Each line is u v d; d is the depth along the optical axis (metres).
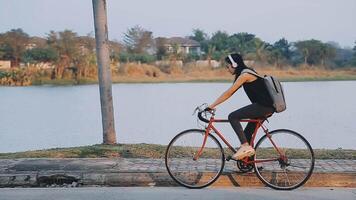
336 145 16.52
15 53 73.88
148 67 73.75
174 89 53.12
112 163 8.87
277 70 80.12
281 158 7.74
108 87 10.81
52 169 8.40
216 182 7.99
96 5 10.65
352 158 9.28
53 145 17.20
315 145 16.47
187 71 76.25
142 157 9.67
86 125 23.20
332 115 25.83
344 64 85.25
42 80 64.62
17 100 39.78
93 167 8.52
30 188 7.91
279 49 87.00
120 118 26.02
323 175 7.93
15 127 22.52
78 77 65.62
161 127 22.28
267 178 7.75
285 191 7.57
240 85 7.46
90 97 42.72
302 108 29.83
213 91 49.47
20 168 8.48
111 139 10.91
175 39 97.25
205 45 91.19
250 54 81.19
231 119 7.62
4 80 62.59
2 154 10.04
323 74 79.44
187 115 27.47
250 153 7.57
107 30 10.79
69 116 27.19
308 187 7.87
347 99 37.44
